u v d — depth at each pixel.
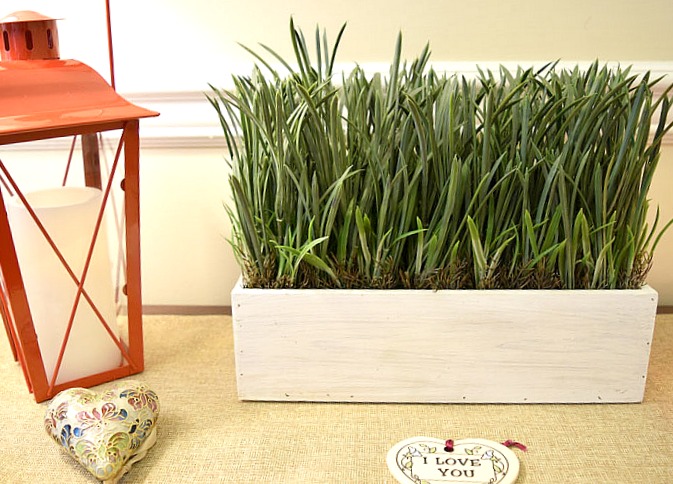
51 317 0.67
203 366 0.74
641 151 0.62
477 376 0.64
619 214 0.63
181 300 0.89
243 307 0.62
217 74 0.80
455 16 0.79
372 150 0.61
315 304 0.62
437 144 0.61
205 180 0.84
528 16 0.78
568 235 0.60
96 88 0.64
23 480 0.56
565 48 0.79
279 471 0.56
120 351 0.73
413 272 0.64
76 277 0.67
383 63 0.80
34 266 0.65
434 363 0.63
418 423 0.62
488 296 0.61
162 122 0.82
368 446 0.59
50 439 0.61
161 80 0.81
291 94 0.62
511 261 0.64
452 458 0.56
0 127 0.56
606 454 0.58
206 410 0.65
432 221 0.61
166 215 0.86
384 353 0.63
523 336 0.62
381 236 0.61
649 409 0.64
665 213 0.84
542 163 0.61
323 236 0.62
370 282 0.63
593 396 0.65
